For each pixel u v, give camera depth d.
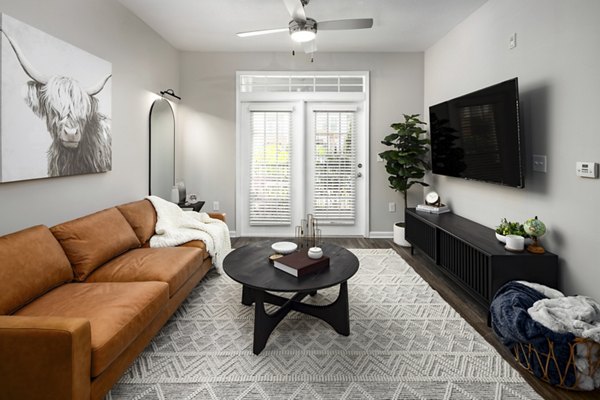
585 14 2.12
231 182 4.95
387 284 3.20
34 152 2.17
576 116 2.21
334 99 4.93
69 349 1.28
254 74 4.85
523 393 1.72
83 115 2.65
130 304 1.77
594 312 1.82
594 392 1.72
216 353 2.07
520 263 2.35
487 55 3.27
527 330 1.79
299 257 2.39
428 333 2.31
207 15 3.58
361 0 3.24
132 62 3.50
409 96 4.89
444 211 4.07
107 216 2.61
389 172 4.51
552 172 2.43
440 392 1.73
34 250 1.84
